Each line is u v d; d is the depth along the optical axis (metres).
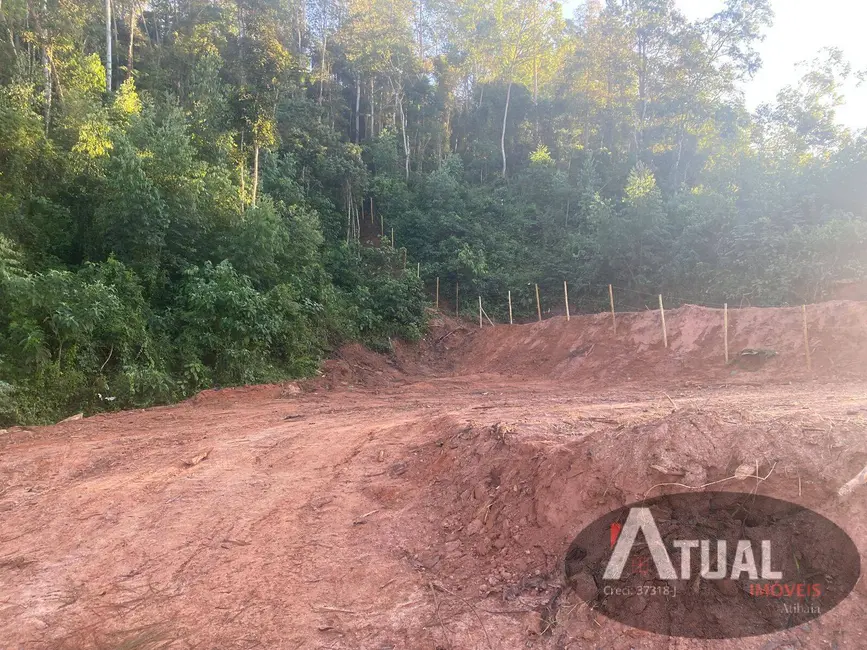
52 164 13.48
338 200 29.34
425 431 6.96
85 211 13.70
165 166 14.16
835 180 20.34
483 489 4.90
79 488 6.45
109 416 10.02
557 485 4.27
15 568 4.77
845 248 17.14
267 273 16.11
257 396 12.21
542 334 17.52
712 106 31.59
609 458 4.18
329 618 3.74
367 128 39.88
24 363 9.87
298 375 14.18
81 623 3.92
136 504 5.93
